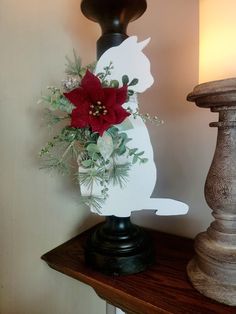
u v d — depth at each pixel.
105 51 0.53
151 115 0.76
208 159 0.69
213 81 0.41
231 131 0.46
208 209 0.71
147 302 0.49
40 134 0.65
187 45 0.68
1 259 0.59
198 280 0.51
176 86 0.71
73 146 0.53
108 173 0.52
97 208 0.55
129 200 0.55
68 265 0.62
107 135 0.49
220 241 0.49
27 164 0.63
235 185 0.46
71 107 0.49
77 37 0.74
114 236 0.60
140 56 0.51
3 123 0.57
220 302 0.48
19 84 0.60
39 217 0.67
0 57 0.55
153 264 0.62
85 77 0.47
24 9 0.59
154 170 0.55
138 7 0.56
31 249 0.66
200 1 0.46
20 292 0.64
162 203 0.56
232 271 0.46
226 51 0.41
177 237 0.76
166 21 0.70
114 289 0.53
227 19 0.40
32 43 0.62
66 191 0.74
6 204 0.59
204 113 0.68
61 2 0.68
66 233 0.76
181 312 0.47
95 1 0.53
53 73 0.67
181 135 0.72
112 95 0.46
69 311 0.79
